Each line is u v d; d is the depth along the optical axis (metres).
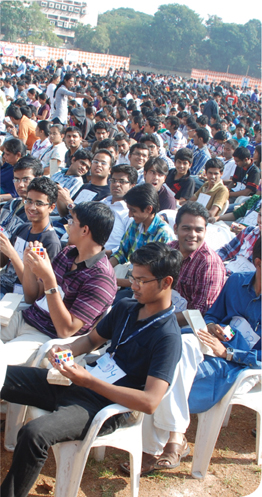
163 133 9.69
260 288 2.88
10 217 4.32
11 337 2.94
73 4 36.59
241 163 6.80
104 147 6.09
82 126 9.73
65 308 2.66
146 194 3.55
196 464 2.68
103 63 38.56
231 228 4.71
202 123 10.96
